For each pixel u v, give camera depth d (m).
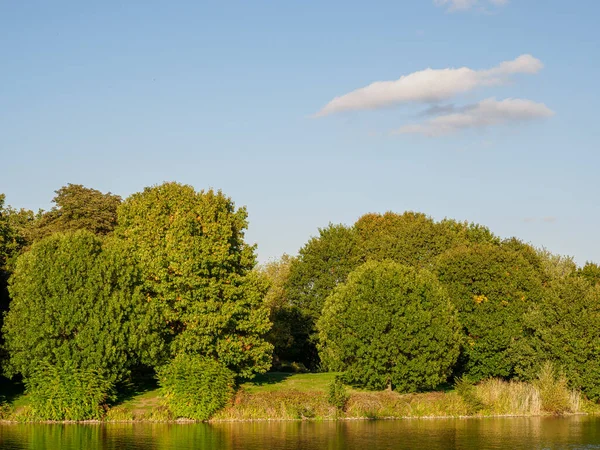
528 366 61.06
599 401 59.88
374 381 57.78
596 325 59.03
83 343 48.97
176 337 54.19
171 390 49.78
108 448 36.03
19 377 57.16
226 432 42.75
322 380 61.53
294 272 84.38
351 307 58.81
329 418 50.81
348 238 85.50
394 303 57.72
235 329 56.88
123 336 49.94
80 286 50.16
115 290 51.19
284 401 51.41
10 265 58.00
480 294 65.75
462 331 64.31
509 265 66.50
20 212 86.44
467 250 68.12
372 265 61.44
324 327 62.47
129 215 58.03
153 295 55.06
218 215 57.34
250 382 60.19
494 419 52.34
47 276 50.09
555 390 56.34
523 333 63.81
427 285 59.62
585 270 81.56
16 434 41.28
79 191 75.31
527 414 55.06
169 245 54.34
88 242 51.78
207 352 54.59
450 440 40.47
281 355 82.12
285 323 78.94
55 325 49.12
